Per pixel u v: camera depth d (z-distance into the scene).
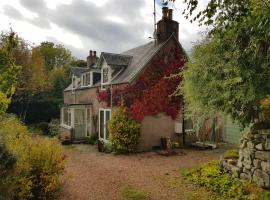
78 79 27.23
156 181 9.36
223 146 16.88
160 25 18.14
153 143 16.77
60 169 7.70
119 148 15.40
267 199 6.55
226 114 8.73
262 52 6.36
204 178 8.90
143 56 18.48
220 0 4.25
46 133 27.14
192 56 9.75
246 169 8.14
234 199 7.07
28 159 6.80
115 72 19.72
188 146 17.09
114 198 7.71
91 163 12.70
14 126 8.15
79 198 7.65
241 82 7.49
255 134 7.92
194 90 9.46
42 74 34.22
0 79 8.01
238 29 5.38
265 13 4.46
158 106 17.03
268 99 7.21
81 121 23.53
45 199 6.99
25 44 31.86
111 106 18.28
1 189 5.22
